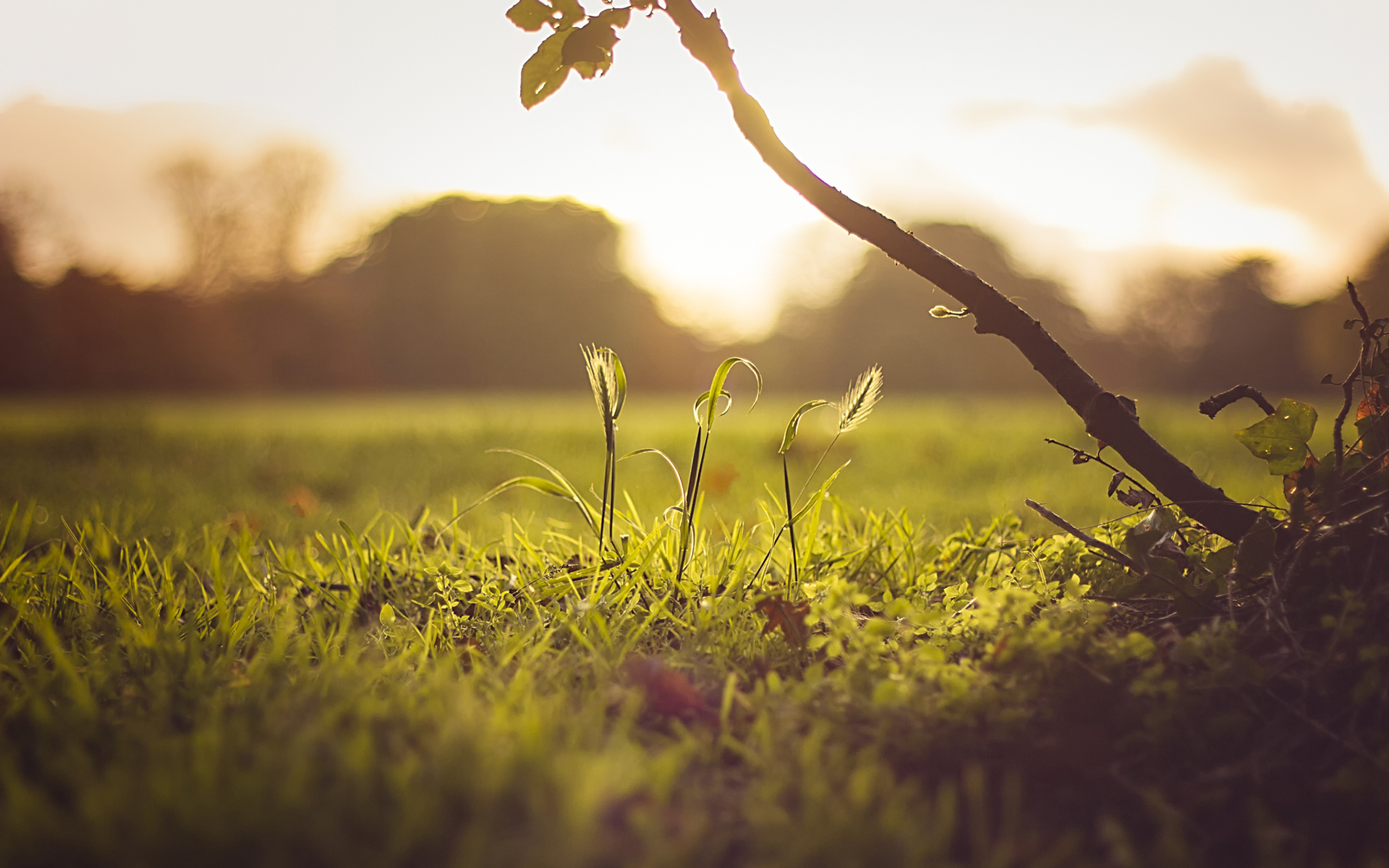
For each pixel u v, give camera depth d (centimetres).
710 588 155
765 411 822
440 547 176
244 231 2505
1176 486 142
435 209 2952
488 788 117
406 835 112
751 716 133
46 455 397
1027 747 127
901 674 132
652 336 3019
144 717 130
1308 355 1820
